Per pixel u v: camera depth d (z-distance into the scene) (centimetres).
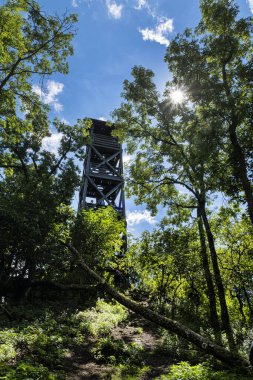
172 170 1961
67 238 1756
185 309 2036
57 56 1917
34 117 2177
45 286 1786
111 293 1304
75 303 1825
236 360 935
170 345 1241
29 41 1836
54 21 1784
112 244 2258
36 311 1455
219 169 1557
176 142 1877
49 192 1648
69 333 1219
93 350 1078
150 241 2120
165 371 984
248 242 1988
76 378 856
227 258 2020
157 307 2055
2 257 1553
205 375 780
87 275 2023
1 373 696
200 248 1922
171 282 2267
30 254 1500
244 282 1847
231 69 1659
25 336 1018
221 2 1565
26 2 1642
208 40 1661
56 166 2297
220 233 2030
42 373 742
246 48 1642
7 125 2102
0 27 1600
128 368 984
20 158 2227
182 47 1675
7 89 1884
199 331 1560
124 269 2545
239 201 1554
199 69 1664
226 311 1443
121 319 1728
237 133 1565
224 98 1386
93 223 2098
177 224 2036
